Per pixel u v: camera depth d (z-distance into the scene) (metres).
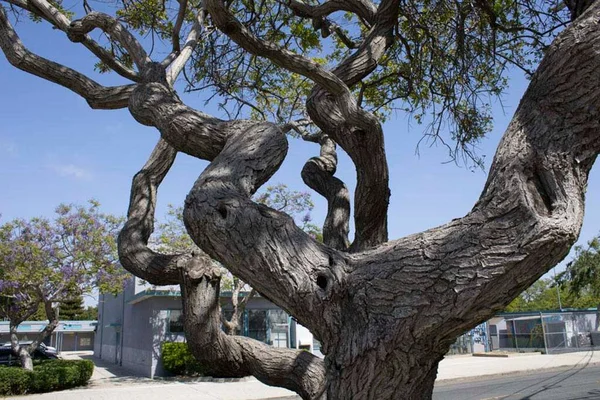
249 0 5.97
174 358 18.62
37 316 38.03
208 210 2.21
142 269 3.00
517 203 1.96
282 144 2.62
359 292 2.16
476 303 1.93
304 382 2.29
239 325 18.02
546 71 2.16
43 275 15.88
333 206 3.79
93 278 16.81
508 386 14.00
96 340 36.50
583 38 2.04
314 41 6.68
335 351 2.15
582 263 28.39
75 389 15.67
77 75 3.65
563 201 1.97
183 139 2.82
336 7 5.05
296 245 2.20
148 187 3.57
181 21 4.86
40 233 16.02
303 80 7.47
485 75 6.24
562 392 12.27
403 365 2.05
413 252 2.10
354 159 3.36
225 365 2.35
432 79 6.14
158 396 13.88
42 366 16.08
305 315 2.17
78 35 4.29
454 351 28.81
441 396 12.41
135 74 4.49
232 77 6.42
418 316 1.99
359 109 3.11
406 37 6.27
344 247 3.53
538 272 1.93
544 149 2.05
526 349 28.31
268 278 2.14
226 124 2.79
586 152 2.07
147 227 3.35
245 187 2.37
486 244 1.95
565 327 27.34
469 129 6.22
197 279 2.22
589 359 21.70
